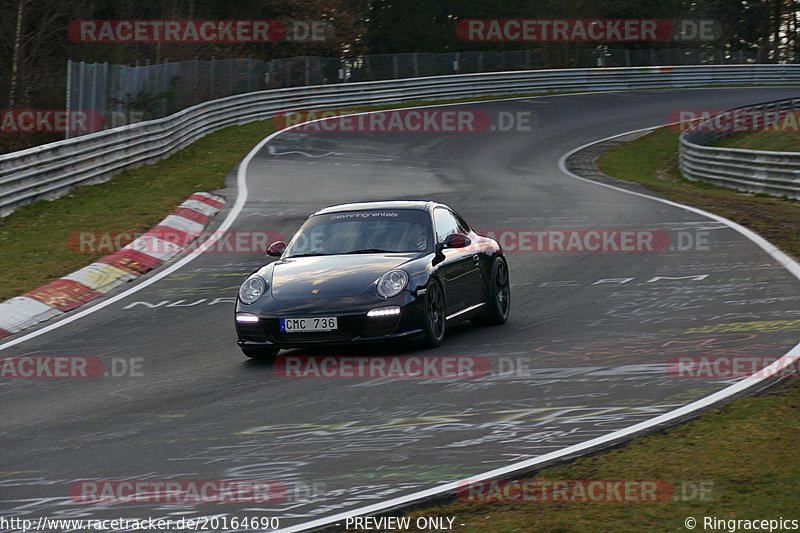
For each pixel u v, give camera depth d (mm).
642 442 19719
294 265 32156
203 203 69375
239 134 115812
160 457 21109
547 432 21047
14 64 130750
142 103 104875
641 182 89625
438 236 33344
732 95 174750
